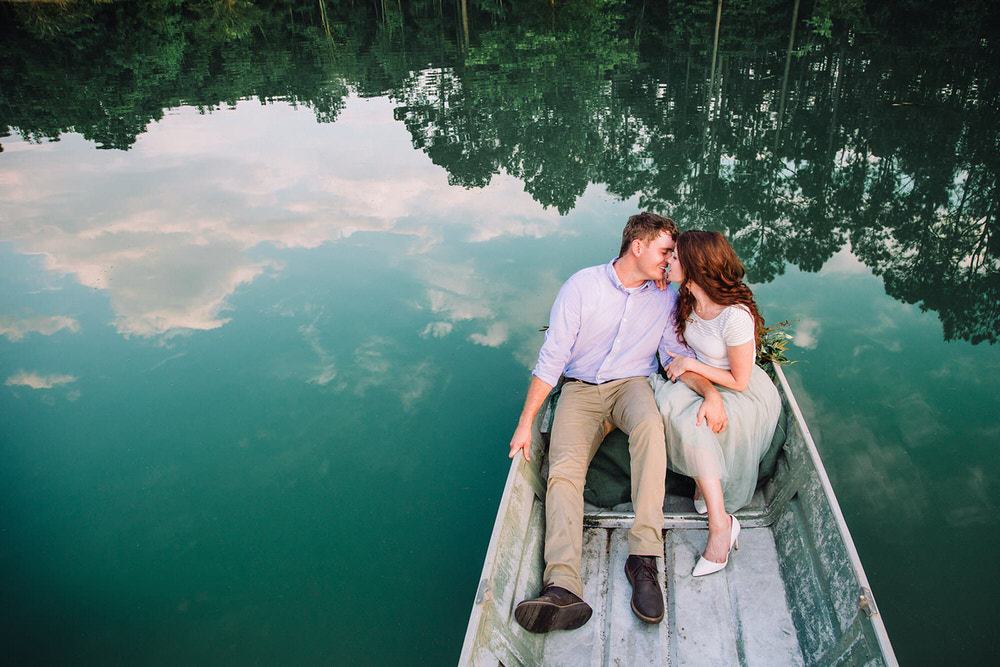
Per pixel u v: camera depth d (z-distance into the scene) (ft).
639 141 37.35
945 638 9.28
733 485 9.43
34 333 19.84
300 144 40.01
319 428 14.89
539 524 9.75
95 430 15.43
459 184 31.63
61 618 10.77
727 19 74.84
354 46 79.97
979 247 23.71
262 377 16.98
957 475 12.18
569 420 9.71
